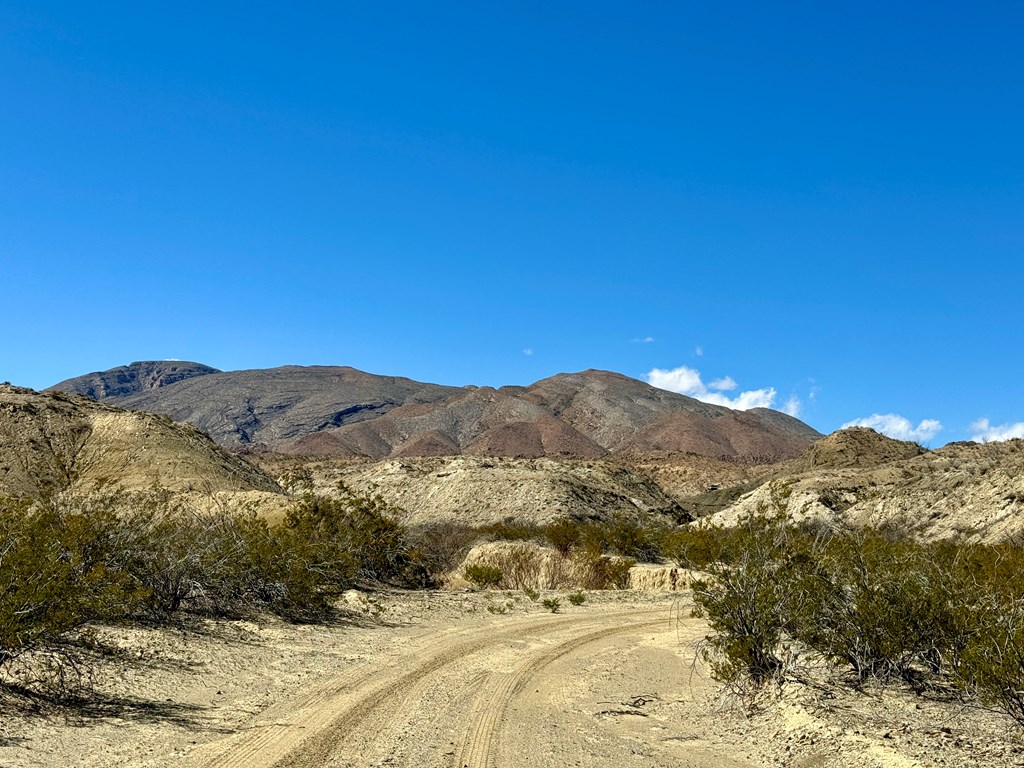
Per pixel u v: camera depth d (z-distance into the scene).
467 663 14.62
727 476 172.12
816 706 10.32
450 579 32.03
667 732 10.62
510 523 74.81
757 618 12.17
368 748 8.95
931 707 10.39
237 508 27.83
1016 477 40.81
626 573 31.92
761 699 11.40
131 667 11.83
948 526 41.06
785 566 12.47
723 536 13.33
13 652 10.20
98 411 67.12
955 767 8.01
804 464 109.69
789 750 9.39
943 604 11.37
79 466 57.88
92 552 14.35
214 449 67.94
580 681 13.67
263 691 11.52
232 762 8.18
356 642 16.17
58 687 10.23
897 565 12.33
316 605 19.20
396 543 29.47
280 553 19.22
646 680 14.01
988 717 9.84
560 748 9.44
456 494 85.31
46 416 62.72
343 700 11.21
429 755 8.79
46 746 8.27
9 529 12.30
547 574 32.06
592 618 21.81
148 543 15.96
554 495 80.00
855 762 8.56
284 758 8.40
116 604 12.80
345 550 25.19
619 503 86.75
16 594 9.93
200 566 16.95
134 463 58.75
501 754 9.02
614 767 8.83
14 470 54.47
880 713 10.12
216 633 15.19
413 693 11.87
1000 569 13.45
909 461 70.31
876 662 11.80
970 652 9.40
